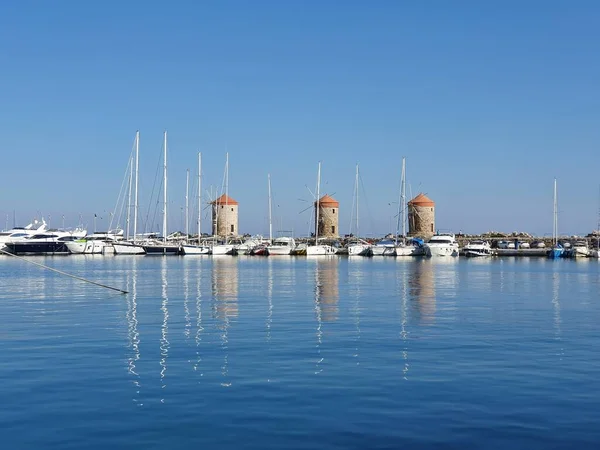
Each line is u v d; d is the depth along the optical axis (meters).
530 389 12.55
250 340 18.27
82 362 15.10
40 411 11.09
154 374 13.83
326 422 10.48
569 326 21.36
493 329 20.59
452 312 25.45
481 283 43.88
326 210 137.50
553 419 10.62
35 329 20.53
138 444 9.52
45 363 14.98
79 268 65.12
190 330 20.27
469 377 13.57
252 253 108.44
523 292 36.03
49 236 106.44
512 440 9.63
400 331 20.09
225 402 11.63
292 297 32.22
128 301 29.97
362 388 12.62
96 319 23.09
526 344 17.67
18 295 33.50
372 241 129.50
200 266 70.19
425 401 11.70
